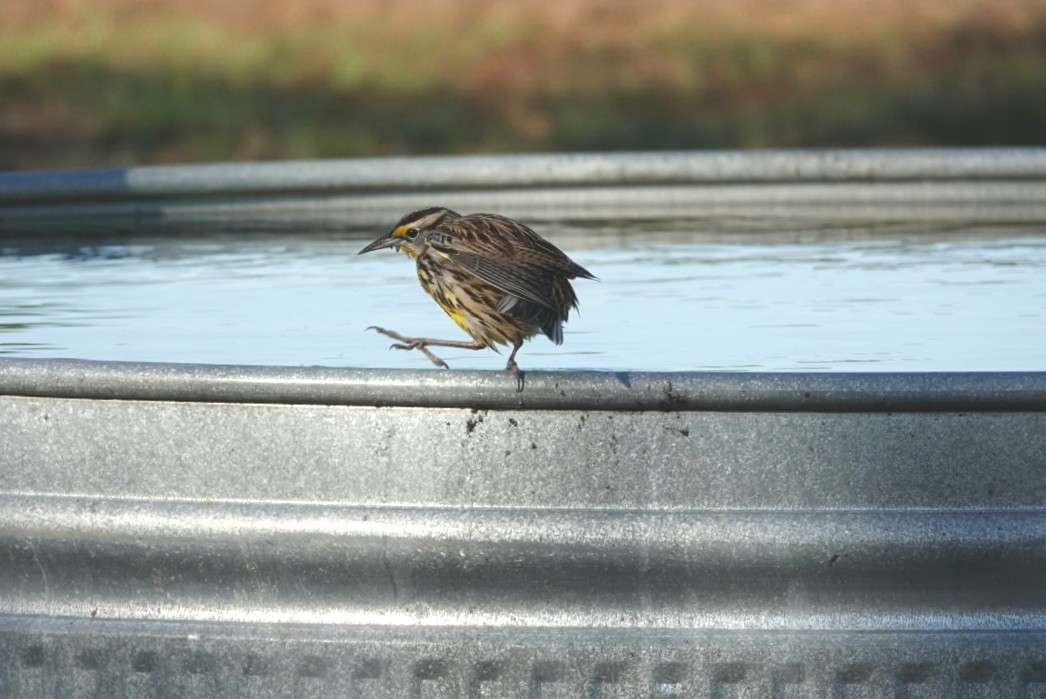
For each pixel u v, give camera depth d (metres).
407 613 7.89
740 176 21.12
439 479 7.73
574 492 7.67
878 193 21.19
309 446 7.80
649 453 7.62
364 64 56.72
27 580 8.28
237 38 59.22
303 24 61.78
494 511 7.69
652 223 19.36
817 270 14.96
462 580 7.79
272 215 20.69
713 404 7.52
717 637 7.68
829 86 55.72
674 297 13.27
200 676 8.02
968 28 62.03
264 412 7.82
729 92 55.59
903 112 52.62
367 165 20.88
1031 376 7.42
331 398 7.72
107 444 7.98
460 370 7.68
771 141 49.69
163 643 8.02
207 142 47.97
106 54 56.91
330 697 7.91
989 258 15.74
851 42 60.69
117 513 7.93
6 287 14.18
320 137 49.00
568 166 21.03
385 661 7.82
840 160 21.03
